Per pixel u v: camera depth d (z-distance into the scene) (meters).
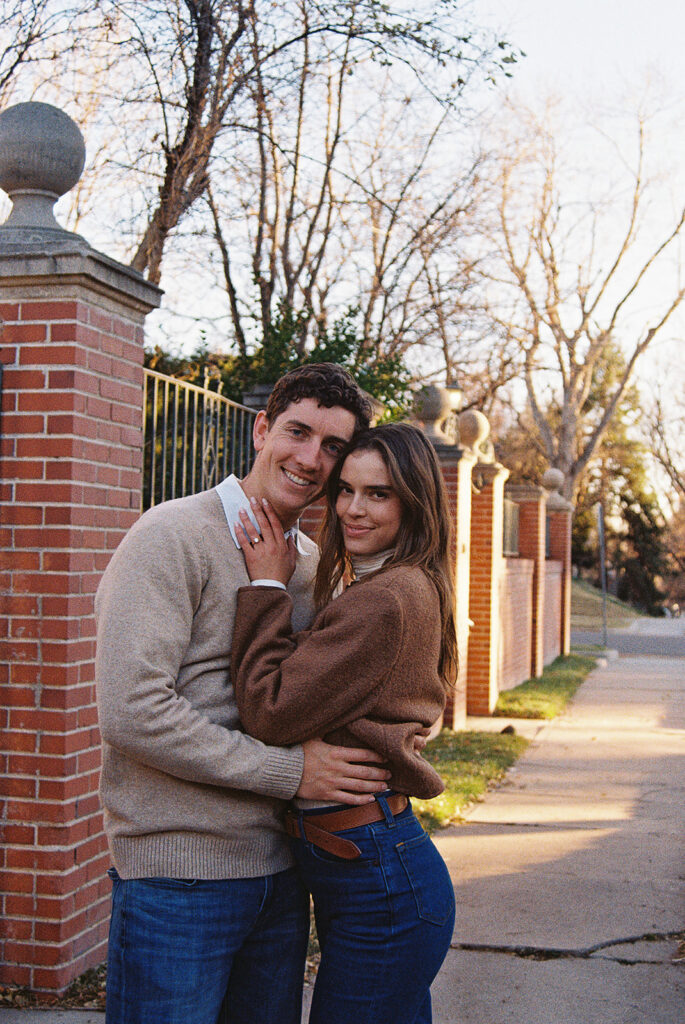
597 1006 3.70
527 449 37.09
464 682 9.70
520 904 4.75
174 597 2.04
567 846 5.72
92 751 3.72
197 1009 2.02
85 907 3.69
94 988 3.59
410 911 2.03
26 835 3.56
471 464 9.83
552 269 28.28
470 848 5.67
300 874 2.19
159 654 1.99
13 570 3.61
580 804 6.74
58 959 3.53
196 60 7.49
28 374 3.63
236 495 2.21
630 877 5.16
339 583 2.47
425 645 2.12
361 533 2.24
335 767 2.03
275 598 2.14
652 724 10.36
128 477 3.98
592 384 41.88
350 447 2.26
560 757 8.45
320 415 2.24
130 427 4.00
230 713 2.11
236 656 2.12
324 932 2.14
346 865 2.05
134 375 4.03
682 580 60.91
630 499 50.12
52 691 3.57
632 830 6.09
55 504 3.60
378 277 13.75
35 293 3.64
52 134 3.72
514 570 12.95
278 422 2.27
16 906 3.56
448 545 2.29
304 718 2.01
